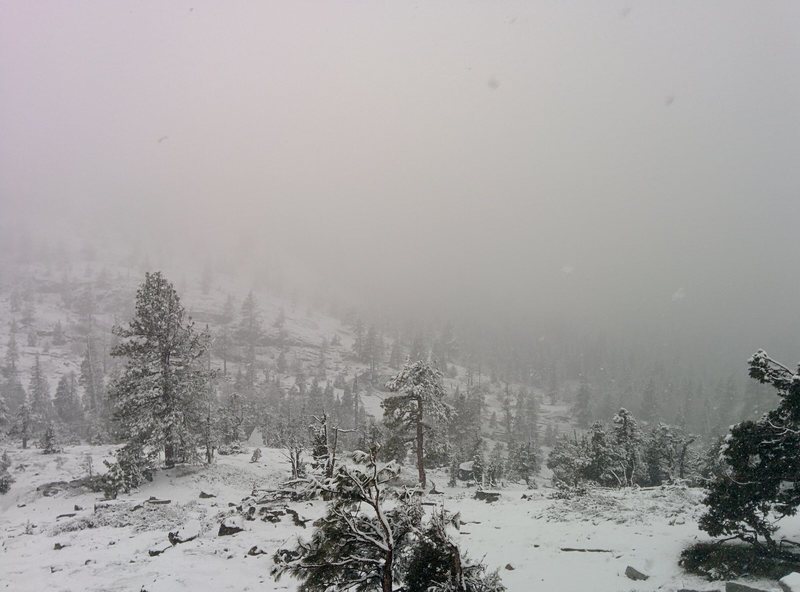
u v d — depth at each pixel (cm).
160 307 3325
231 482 3056
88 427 7712
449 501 2806
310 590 712
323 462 863
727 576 1098
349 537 729
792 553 1157
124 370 3234
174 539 1546
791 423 1184
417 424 3491
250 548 1439
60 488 3086
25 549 1594
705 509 1827
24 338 13925
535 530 1758
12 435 6034
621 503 2073
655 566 1255
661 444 4678
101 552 1469
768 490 1150
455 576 696
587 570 1284
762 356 1257
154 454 3086
